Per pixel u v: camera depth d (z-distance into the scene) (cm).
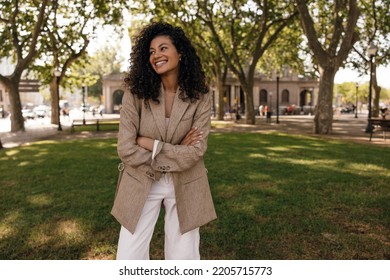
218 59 2895
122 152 227
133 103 235
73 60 2436
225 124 2631
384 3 2391
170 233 246
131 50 244
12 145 1434
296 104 6450
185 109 236
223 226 421
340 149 1115
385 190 586
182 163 227
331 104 1730
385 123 1416
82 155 1014
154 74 237
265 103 6366
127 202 234
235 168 777
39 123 3422
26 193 587
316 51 1672
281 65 3478
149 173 232
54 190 600
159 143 227
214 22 2531
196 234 251
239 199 532
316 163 842
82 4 2212
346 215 464
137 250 237
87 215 466
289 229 412
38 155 1041
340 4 1617
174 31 240
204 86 245
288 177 684
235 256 348
